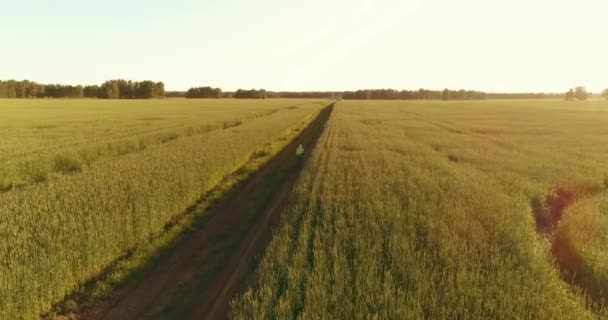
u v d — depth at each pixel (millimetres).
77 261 7992
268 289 5805
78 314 7324
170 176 13562
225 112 63875
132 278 8695
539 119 53594
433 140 28828
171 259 9758
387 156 19516
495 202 11289
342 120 47188
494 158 20438
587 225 9531
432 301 5691
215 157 18156
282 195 15359
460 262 7004
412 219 9375
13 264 6676
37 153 20469
